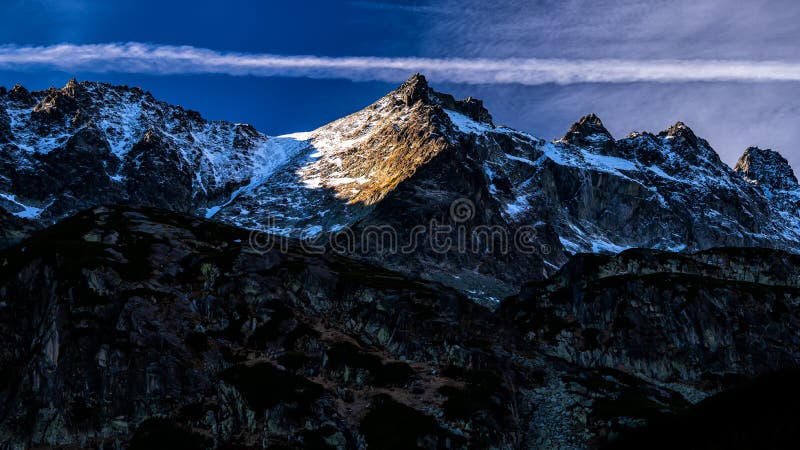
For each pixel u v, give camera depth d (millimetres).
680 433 84812
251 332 108062
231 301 112750
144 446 82250
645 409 101750
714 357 132375
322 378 100000
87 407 87438
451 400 96250
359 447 85875
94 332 94062
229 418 88750
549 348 134125
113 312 97125
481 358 110875
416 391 98875
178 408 89938
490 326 128750
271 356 103000
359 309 120312
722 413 83688
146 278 107625
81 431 85438
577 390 111812
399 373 102875
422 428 87438
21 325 96750
